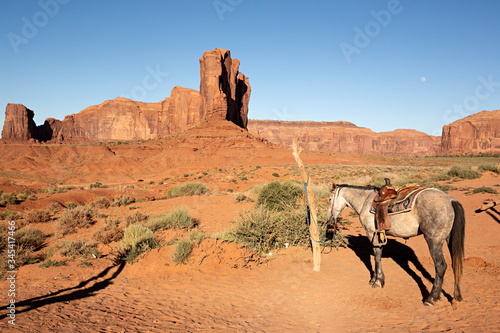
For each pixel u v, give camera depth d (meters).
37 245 11.91
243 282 7.49
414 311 5.21
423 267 7.83
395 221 6.25
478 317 4.78
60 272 8.59
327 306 5.70
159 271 8.55
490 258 8.20
